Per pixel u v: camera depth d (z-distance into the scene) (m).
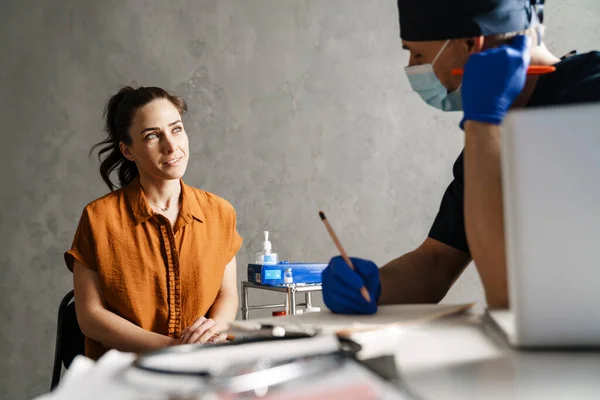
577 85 1.11
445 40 1.14
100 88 3.32
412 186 3.58
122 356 0.66
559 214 0.62
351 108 3.54
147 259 1.92
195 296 1.96
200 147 3.37
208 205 2.06
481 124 0.95
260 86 3.45
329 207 3.49
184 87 3.38
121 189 2.03
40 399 0.52
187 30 3.39
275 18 3.48
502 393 0.47
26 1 3.27
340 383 0.49
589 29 3.68
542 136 0.62
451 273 1.32
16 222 3.22
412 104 3.60
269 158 3.44
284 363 0.55
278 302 3.43
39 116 3.26
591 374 0.53
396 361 0.59
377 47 3.57
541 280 0.62
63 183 3.27
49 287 3.24
